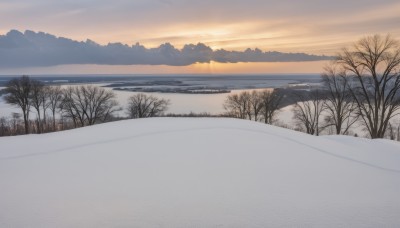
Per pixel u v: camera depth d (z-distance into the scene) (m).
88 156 12.73
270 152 13.30
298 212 7.80
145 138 14.92
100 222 7.19
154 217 7.43
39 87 55.28
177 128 16.67
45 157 12.84
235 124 17.92
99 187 9.41
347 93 34.78
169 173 10.59
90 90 65.88
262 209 7.93
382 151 16.45
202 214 7.60
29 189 9.34
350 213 7.82
